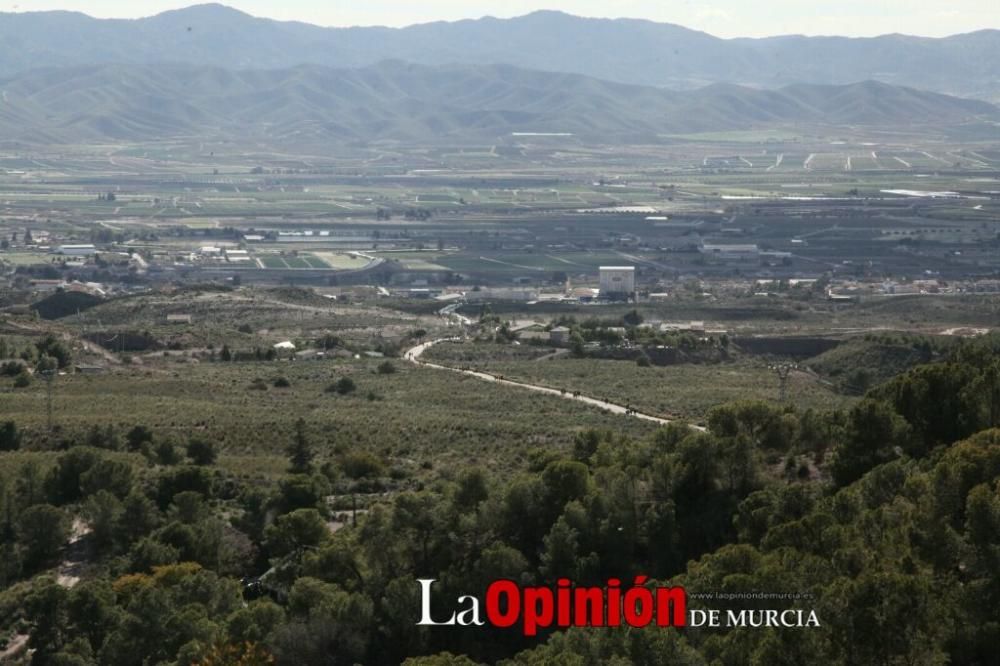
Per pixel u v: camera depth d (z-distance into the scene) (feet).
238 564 610.24
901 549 418.10
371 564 528.22
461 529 538.47
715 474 560.20
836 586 379.55
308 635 476.13
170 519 651.25
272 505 654.12
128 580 554.05
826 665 363.15
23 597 564.71
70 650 501.97
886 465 492.54
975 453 460.14
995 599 384.68
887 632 363.15
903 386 588.91
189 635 483.51
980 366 650.43
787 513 502.79
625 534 526.98
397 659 482.69
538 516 545.85
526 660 419.74
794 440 611.88
